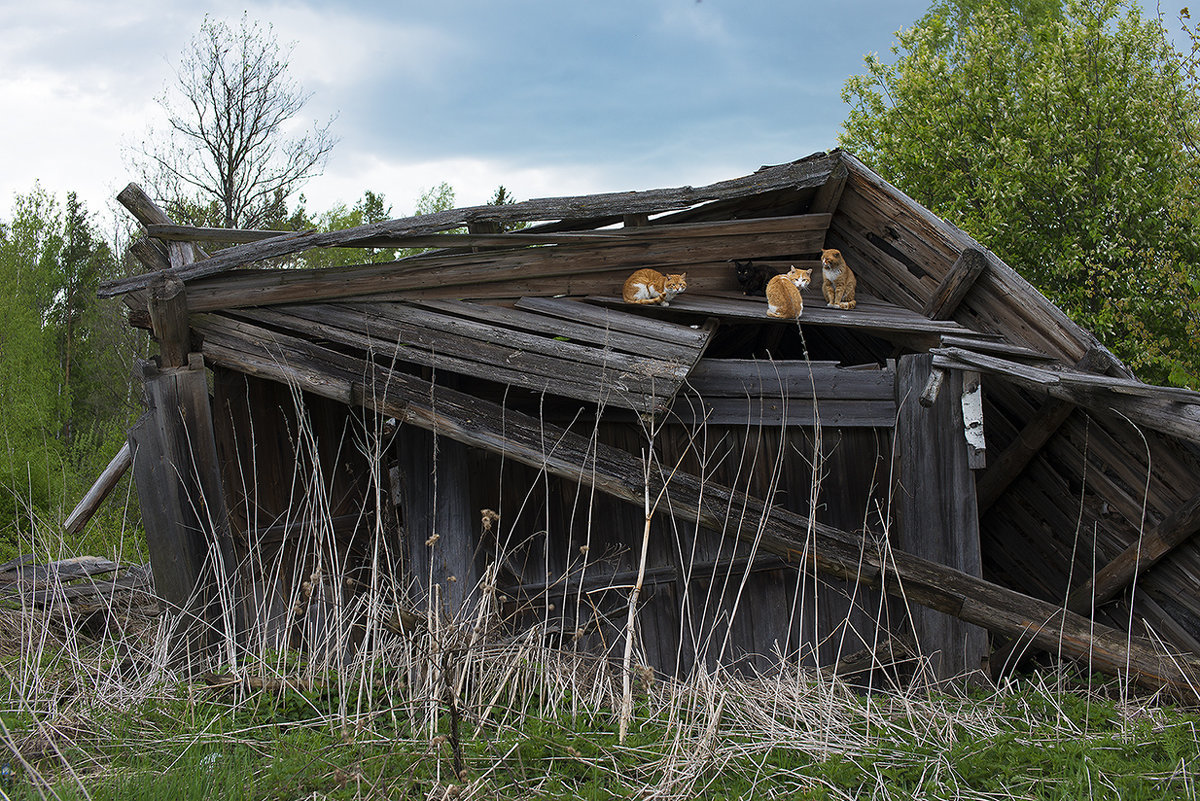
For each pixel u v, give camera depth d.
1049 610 5.48
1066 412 6.00
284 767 4.00
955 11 21.62
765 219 6.57
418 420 5.54
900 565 5.52
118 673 5.05
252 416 5.91
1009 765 4.26
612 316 5.89
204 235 5.71
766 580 6.23
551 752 4.31
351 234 5.60
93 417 21.22
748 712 4.87
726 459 6.21
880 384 6.23
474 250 5.97
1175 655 5.38
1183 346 13.50
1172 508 5.74
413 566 5.85
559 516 6.11
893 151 17.72
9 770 3.88
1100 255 15.05
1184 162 14.54
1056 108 15.86
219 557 5.31
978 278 6.13
